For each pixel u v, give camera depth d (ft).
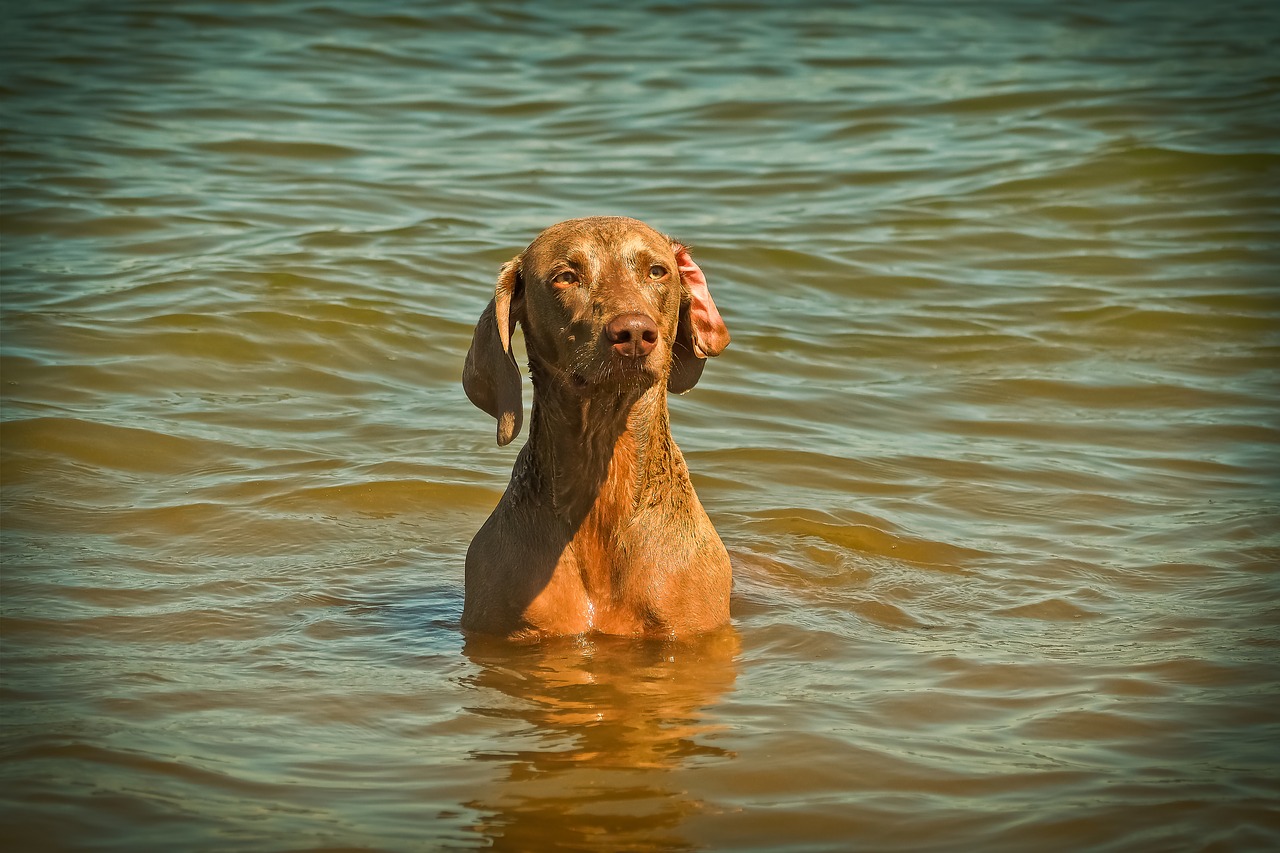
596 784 27.17
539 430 36.52
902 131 96.89
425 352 61.57
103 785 26.78
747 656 34.81
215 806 26.08
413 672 33.55
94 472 48.06
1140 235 77.92
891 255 75.05
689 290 36.96
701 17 134.31
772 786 27.12
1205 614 37.37
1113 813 25.86
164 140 91.09
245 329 61.77
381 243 74.08
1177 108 99.14
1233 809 25.91
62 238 73.00
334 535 44.11
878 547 43.73
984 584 40.45
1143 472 50.52
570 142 94.27
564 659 34.65
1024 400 58.34
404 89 106.42
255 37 120.47
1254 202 81.56
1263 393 58.29
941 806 26.27
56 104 97.91
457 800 26.43
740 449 52.49
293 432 52.80
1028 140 93.81
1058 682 32.63
